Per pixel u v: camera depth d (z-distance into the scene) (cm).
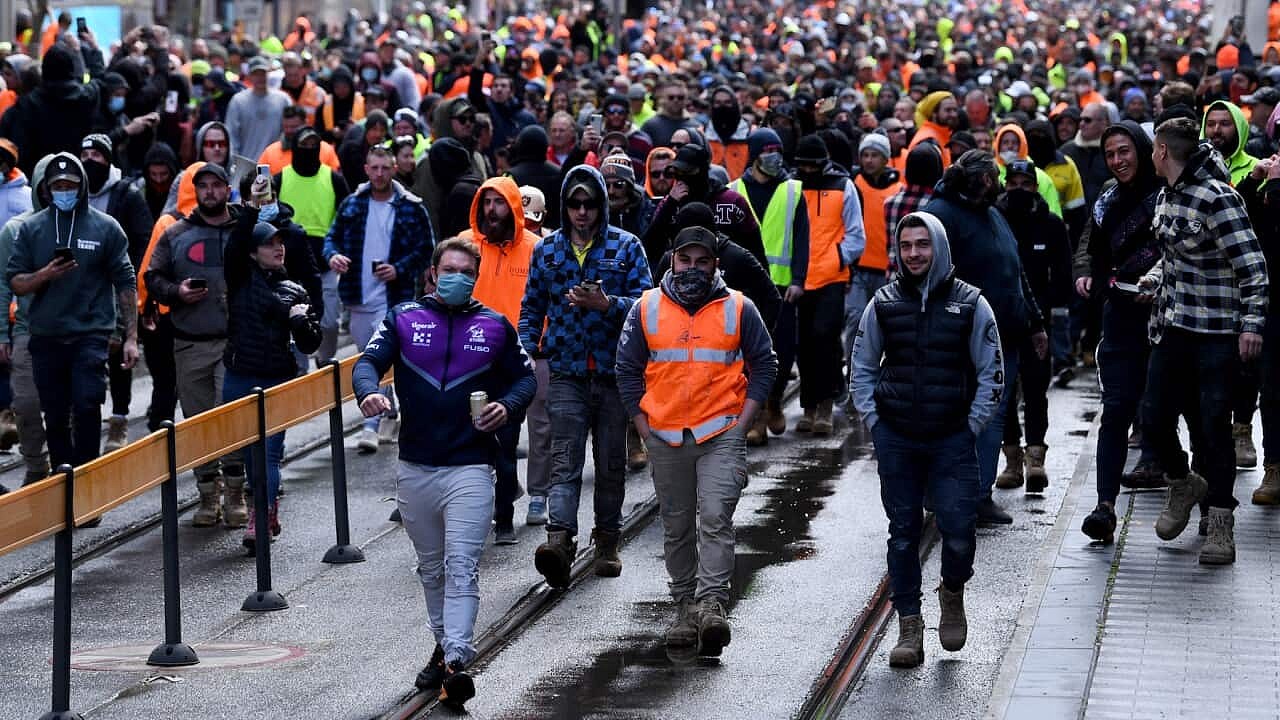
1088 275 2405
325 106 3397
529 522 1912
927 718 1298
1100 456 1748
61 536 1308
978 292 1416
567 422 1647
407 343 1362
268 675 1427
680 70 3881
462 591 1341
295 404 1728
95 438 1961
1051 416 2444
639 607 1602
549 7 8694
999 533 1831
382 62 3622
